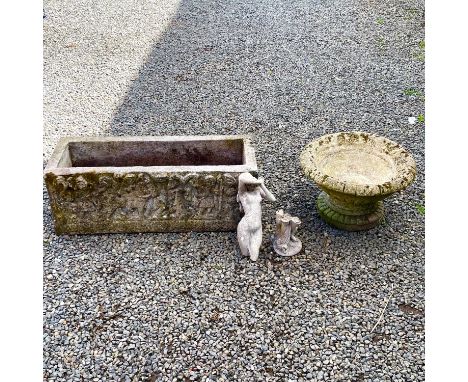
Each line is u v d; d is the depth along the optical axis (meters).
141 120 2.82
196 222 2.07
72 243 2.04
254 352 1.61
